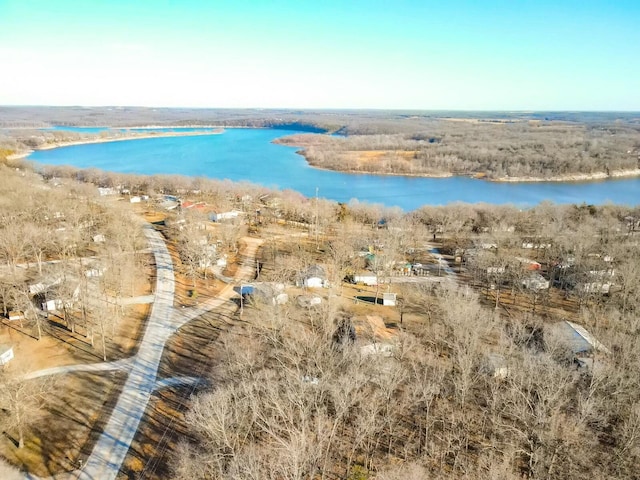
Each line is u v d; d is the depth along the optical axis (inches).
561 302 3843.5
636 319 2819.9
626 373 2321.6
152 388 2623.0
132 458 2117.4
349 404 2073.1
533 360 2372.0
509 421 2201.0
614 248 4343.0
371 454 2052.2
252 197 7135.8
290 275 4192.9
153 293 3870.6
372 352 2586.1
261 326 2928.2
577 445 1915.6
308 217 6063.0
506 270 4131.4
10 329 3137.3
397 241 4904.0
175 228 5551.2
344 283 4215.1
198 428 1984.5
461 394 2304.4
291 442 1742.1
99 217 5438.0
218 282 4153.5
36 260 4237.2
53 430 2260.1
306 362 2506.2
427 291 4020.7
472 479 1855.3
